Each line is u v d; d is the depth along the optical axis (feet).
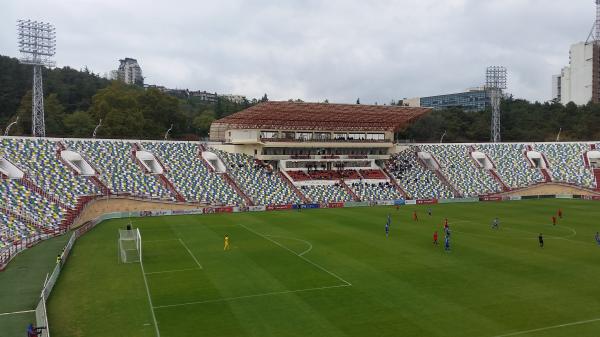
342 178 335.88
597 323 93.30
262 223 227.20
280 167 335.06
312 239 183.42
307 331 90.27
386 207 296.30
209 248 167.22
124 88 530.68
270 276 129.29
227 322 95.30
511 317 96.84
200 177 298.56
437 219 239.30
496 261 145.38
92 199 235.81
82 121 405.59
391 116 330.75
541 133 555.69
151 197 264.72
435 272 132.46
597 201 323.16
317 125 346.74
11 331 90.58
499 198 336.70
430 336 87.40
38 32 291.17
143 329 91.81
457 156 381.40
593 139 538.88
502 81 426.10
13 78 492.95
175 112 471.21
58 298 110.93
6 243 161.99
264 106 287.07
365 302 106.83
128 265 142.20
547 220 234.99
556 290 115.03
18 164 238.07
